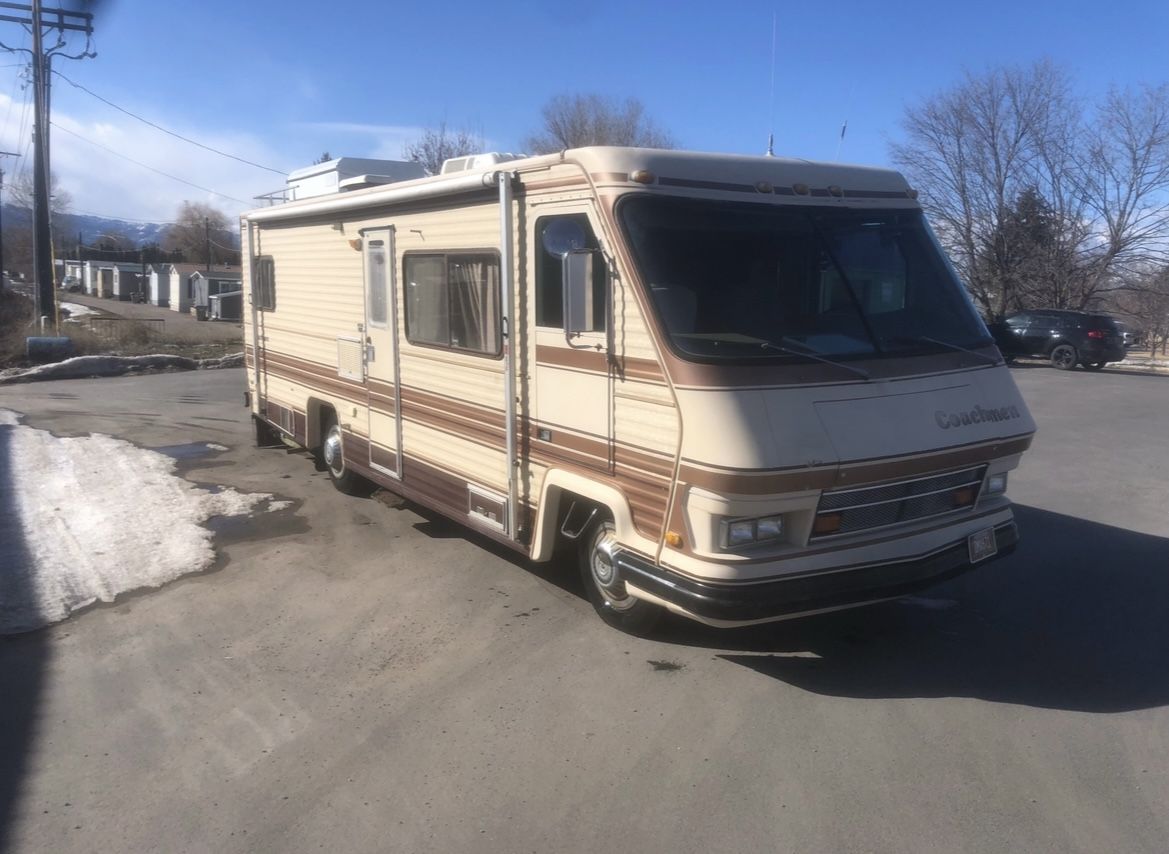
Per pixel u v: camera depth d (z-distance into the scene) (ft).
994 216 96.58
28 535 23.34
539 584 20.07
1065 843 10.95
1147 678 15.49
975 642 16.99
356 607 18.85
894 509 15.30
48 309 84.48
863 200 17.31
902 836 11.10
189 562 21.48
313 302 27.25
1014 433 16.58
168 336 90.99
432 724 13.99
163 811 11.82
